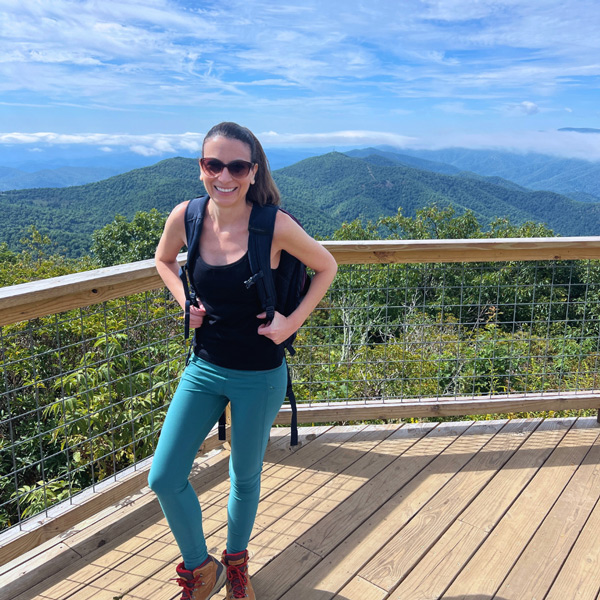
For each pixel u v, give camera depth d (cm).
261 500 209
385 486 218
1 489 414
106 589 164
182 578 148
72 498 190
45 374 465
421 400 263
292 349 149
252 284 123
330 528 192
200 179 122
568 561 175
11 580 167
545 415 375
